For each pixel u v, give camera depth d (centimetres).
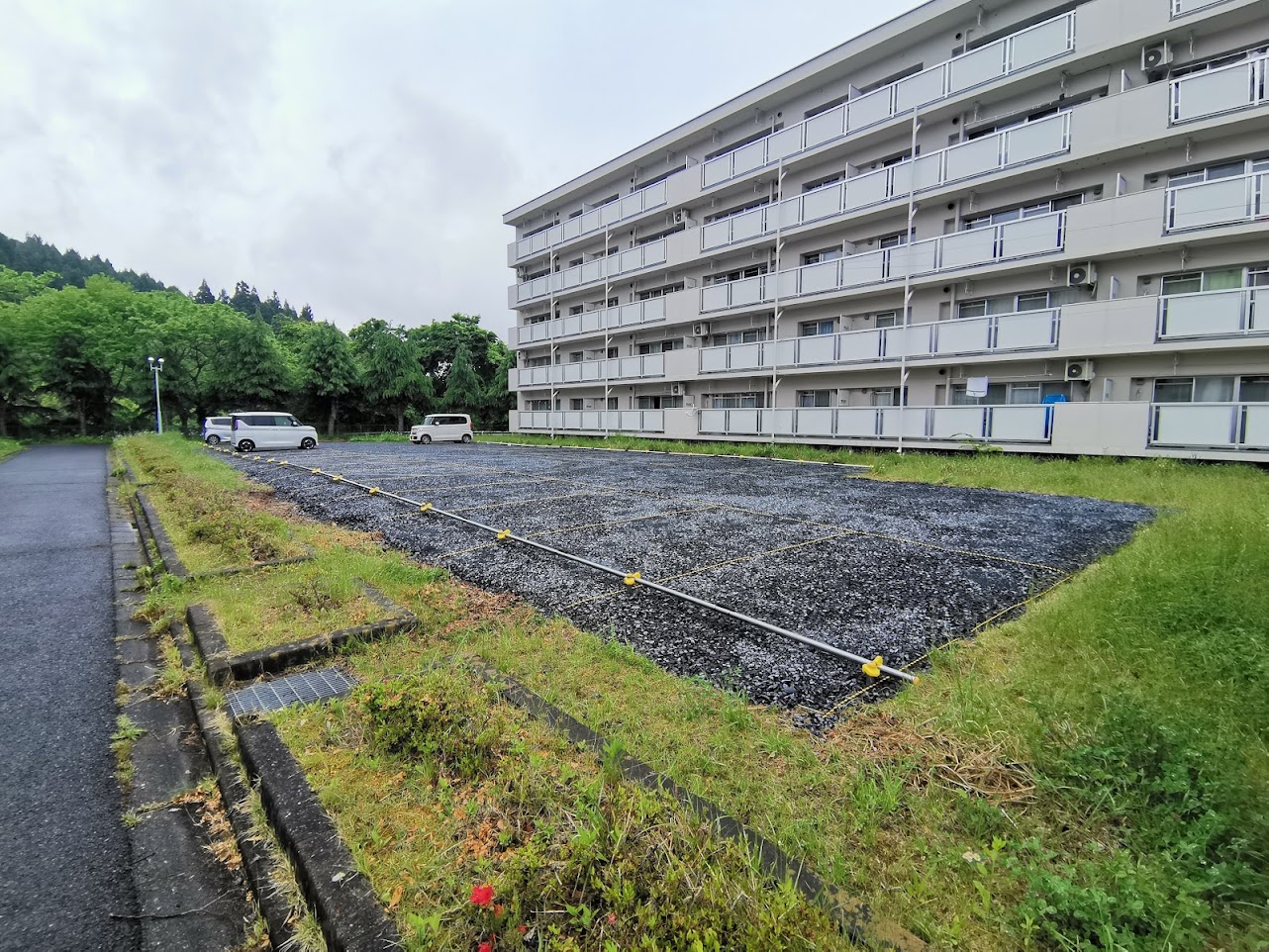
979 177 1370
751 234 1867
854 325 1689
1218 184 1071
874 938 158
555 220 2917
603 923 155
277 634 376
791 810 223
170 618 431
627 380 2314
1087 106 1210
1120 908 164
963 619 429
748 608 456
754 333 1958
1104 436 1182
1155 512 786
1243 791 206
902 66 1616
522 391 3064
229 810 235
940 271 1432
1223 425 1056
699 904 157
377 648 371
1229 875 174
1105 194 1261
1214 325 1075
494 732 247
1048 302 1342
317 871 184
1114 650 336
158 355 3159
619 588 502
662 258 2166
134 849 221
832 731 288
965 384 1460
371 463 1568
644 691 322
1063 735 259
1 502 1048
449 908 166
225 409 3400
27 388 3281
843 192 1623
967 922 171
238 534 618
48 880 205
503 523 753
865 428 1572
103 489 1216
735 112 1967
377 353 3628
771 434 1798
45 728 304
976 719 281
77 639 421
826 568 554
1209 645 320
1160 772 223
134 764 273
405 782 231
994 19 1448
